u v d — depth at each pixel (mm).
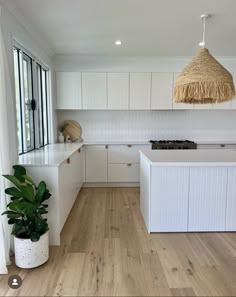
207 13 2791
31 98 3727
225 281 2033
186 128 5344
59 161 2730
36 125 3832
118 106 4906
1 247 2111
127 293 1893
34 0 2463
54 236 2652
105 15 2840
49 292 1905
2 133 2172
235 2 2521
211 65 2559
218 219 2922
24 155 3174
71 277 2090
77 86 4844
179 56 4715
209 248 2574
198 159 2924
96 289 1939
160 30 3309
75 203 4000
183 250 2535
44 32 3406
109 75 4836
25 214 2154
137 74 4848
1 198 2166
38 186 2393
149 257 2402
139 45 4012
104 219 3359
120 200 4164
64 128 5203
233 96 2637
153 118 5316
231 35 3502
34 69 3719
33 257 2195
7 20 2482
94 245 2650
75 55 4703
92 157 4855
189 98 2779
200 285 1983
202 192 2875
